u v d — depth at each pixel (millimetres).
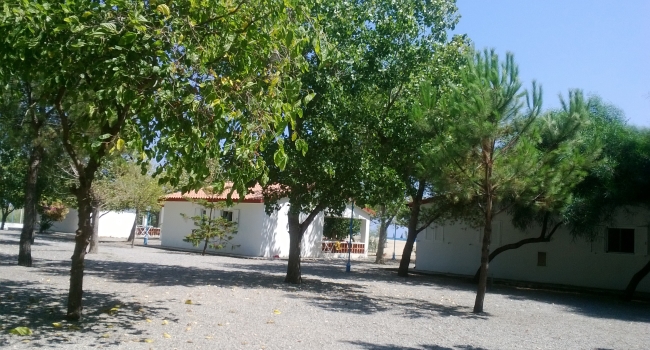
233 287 13883
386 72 14516
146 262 20000
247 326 8906
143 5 7594
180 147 7195
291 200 14469
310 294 13586
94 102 7875
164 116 7273
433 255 25422
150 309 9938
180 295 11898
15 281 12344
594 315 13367
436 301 14281
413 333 9312
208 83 7305
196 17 7953
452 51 15961
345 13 13828
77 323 8320
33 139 14133
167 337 7727
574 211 16156
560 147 11453
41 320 8359
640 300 17453
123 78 7133
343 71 13859
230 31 7973
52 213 38594
